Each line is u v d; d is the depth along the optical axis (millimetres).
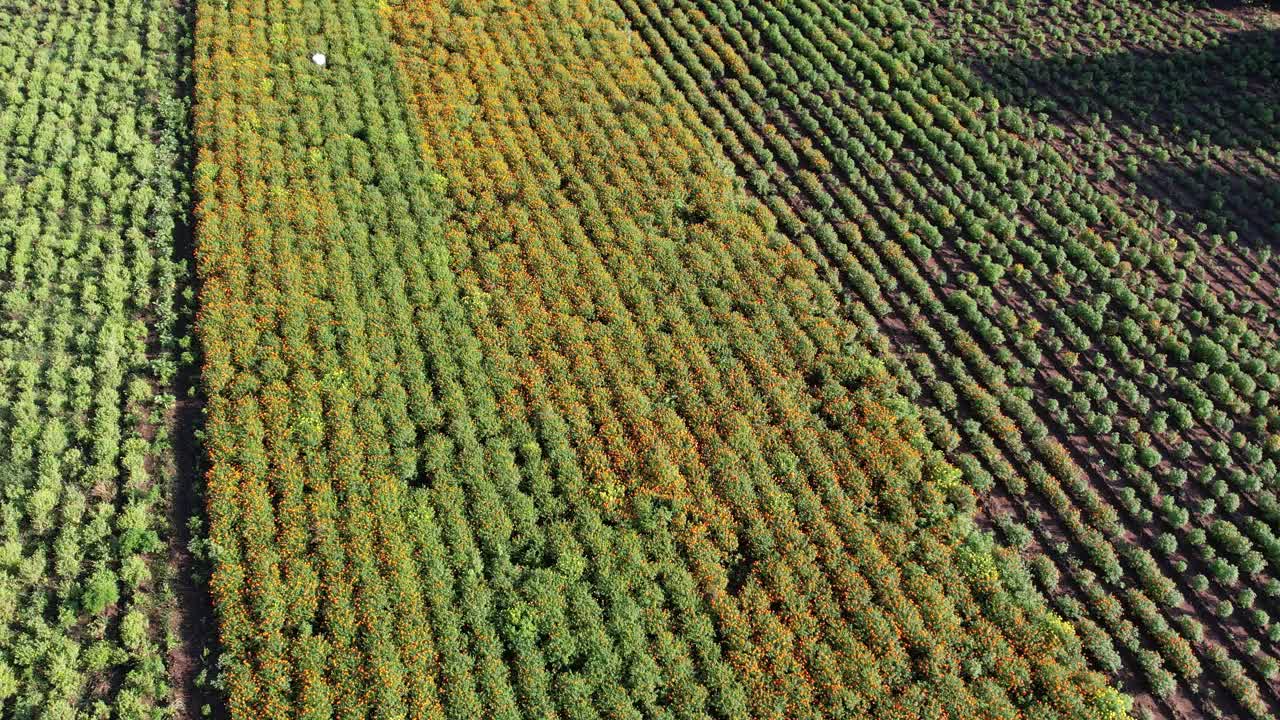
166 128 35688
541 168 34531
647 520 25969
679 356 29562
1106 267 32656
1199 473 27438
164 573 25094
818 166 35594
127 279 31000
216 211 32438
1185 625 24500
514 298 30734
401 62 38156
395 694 22812
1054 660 23641
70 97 36375
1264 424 28328
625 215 33219
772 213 34094
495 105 36594
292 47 38125
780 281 31688
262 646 23531
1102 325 30953
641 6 42062
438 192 33688
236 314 29609
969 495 26625
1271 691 23719
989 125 36969
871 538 25641
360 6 40281
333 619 23891
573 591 24750
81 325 29953
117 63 37906
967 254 33031
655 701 23297
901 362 29969
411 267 31312
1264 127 36969
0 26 38875
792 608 24500
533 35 39719
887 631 23969
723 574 25156
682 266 31969
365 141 35312
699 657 23938
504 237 32531
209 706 23016
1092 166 35781
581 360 29219
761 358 29531
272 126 35125
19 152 34312
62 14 40062
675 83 38656
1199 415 28812
